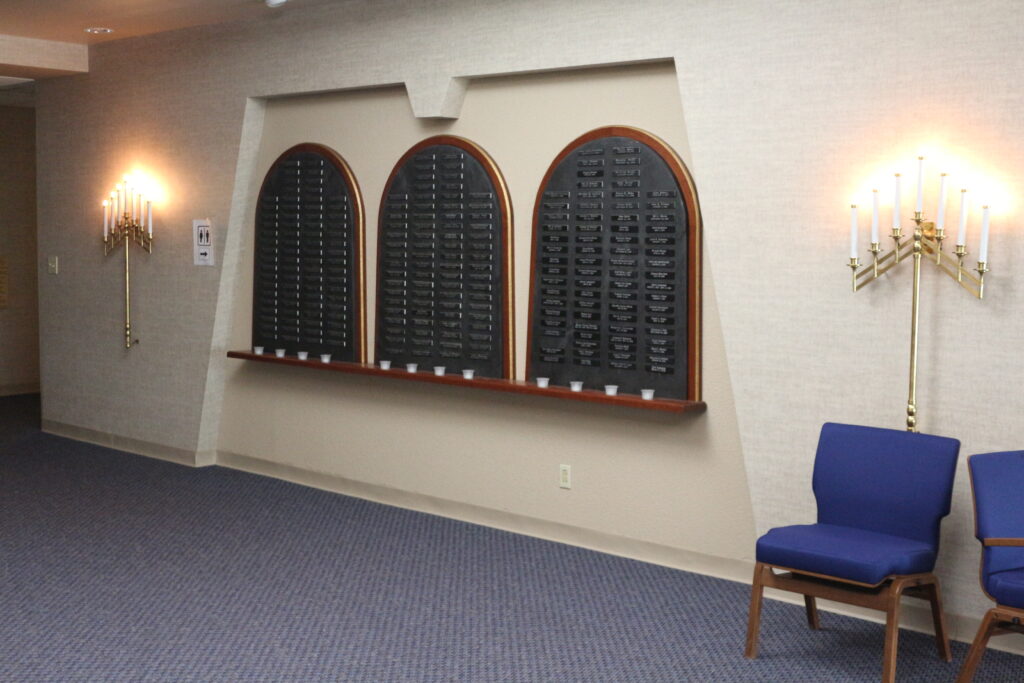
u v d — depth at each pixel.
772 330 4.68
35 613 4.61
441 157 5.97
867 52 4.34
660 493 5.26
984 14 4.05
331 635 4.36
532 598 4.80
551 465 5.66
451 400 6.07
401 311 6.21
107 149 7.82
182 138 7.29
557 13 5.32
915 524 4.04
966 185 4.15
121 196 7.74
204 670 4.02
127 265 7.72
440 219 5.99
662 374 5.17
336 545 5.60
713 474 5.07
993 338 4.12
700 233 5.03
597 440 5.47
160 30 7.23
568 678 3.95
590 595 4.84
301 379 6.86
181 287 7.40
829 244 4.50
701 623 4.50
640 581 5.04
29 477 7.06
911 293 4.30
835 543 3.93
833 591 3.90
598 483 5.48
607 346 5.36
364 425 6.53
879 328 4.39
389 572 5.16
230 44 6.90
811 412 4.61
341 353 6.57
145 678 3.94
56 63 7.72
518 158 5.69
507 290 5.73
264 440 7.13
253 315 7.07
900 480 4.09
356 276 6.46
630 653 4.18
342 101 6.51
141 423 7.78
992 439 4.16
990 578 3.61
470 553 5.47
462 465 6.05
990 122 4.07
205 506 6.37
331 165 6.54
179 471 7.26
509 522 5.87
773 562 4.01
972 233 4.15
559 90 5.50
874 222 4.26
